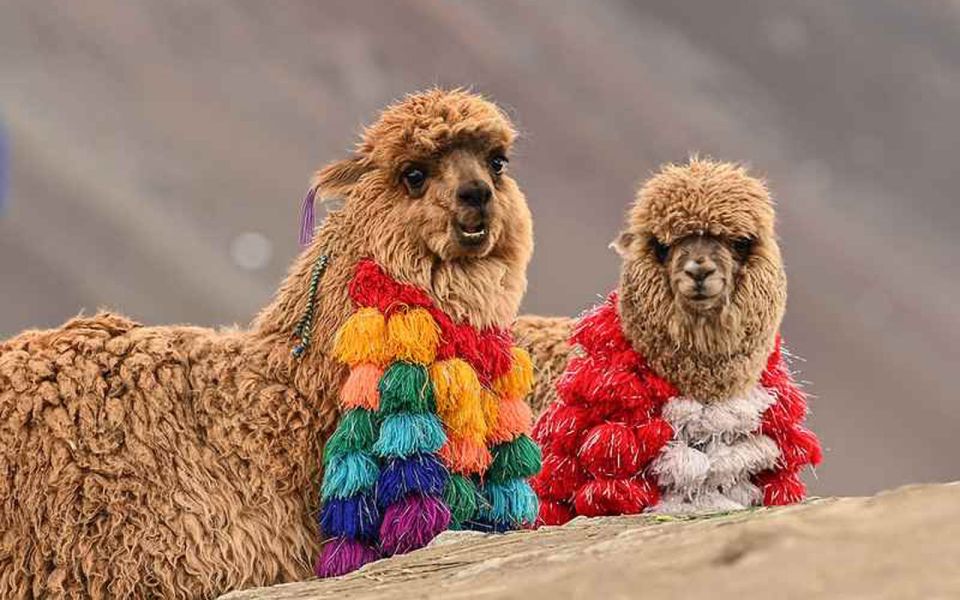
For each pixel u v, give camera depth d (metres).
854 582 3.80
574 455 8.11
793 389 8.41
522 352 7.84
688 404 8.11
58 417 7.21
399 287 7.60
